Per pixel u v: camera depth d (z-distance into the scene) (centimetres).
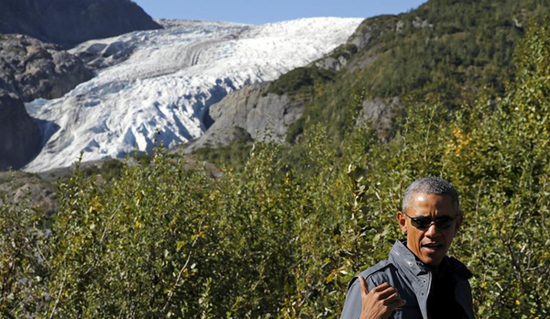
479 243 689
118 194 986
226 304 953
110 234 890
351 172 540
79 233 905
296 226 909
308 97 13338
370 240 585
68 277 805
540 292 687
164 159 1151
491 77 8131
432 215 285
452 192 290
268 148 1306
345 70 12925
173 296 860
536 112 1178
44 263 945
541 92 1236
